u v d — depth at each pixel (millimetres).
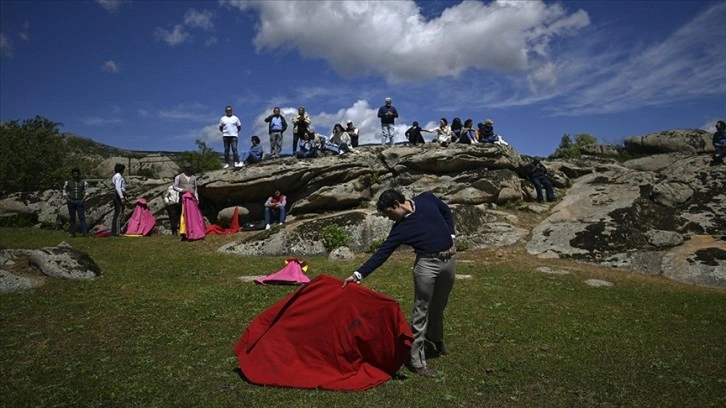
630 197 17547
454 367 6227
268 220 18516
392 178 20484
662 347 7125
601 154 31359
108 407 5113
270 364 5836
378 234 15719
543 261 14094
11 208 23328
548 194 19938
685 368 6293
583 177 21844
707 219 15773
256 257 14625
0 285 9969
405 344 5727
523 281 11445
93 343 7098
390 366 5891
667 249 14250
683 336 7730
